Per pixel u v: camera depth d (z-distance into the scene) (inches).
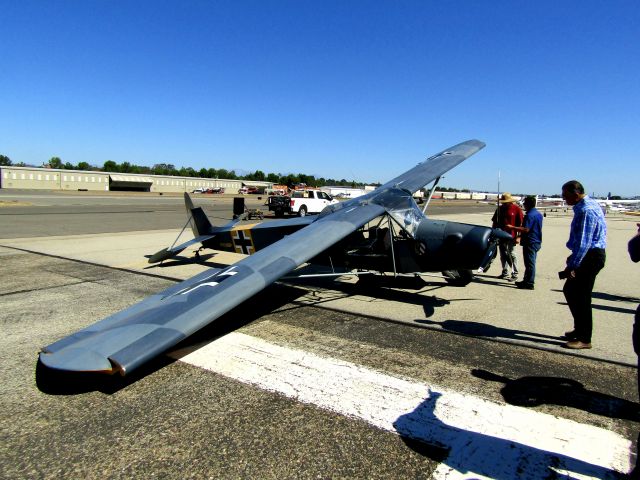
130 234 602.5
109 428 115.3
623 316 228.1
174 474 96.5
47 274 319.0
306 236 194.1
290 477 95.5
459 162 335.6
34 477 95.7
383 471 97.6
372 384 141.3
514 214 314.3
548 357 166.1
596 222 165.8
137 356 111.5
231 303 139.0
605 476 95.7
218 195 3085.6
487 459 102.0
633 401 131.0
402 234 242.8
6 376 147.0
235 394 134.3
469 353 169.3
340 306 237.9
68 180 3319.4
